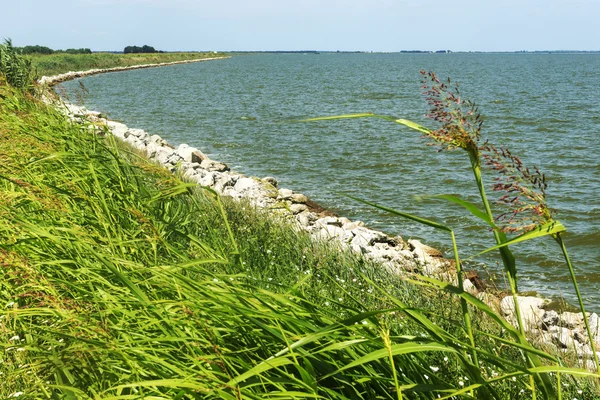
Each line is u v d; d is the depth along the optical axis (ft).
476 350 8.24
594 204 60.13
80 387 9.20
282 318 9.57
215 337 9.88
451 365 12.37
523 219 8.28
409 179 71.46
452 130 8.41
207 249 15.14
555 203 60.44
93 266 13.56
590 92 245.86
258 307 10.08
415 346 8.13
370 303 18.03
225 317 9.89
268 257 22.48
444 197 8.29
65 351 8.43
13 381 10.14
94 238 15.30
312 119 8.86
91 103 160.15
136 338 9.80
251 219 29.09
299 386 8.63
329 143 98.17
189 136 106.22
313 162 81.71
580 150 97.19
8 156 19.90
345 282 19.92
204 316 10.39
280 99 199.82
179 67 495.82
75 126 27.99
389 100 205.57
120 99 176.86
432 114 8.55
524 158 88.89
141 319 10.55
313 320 10.46
